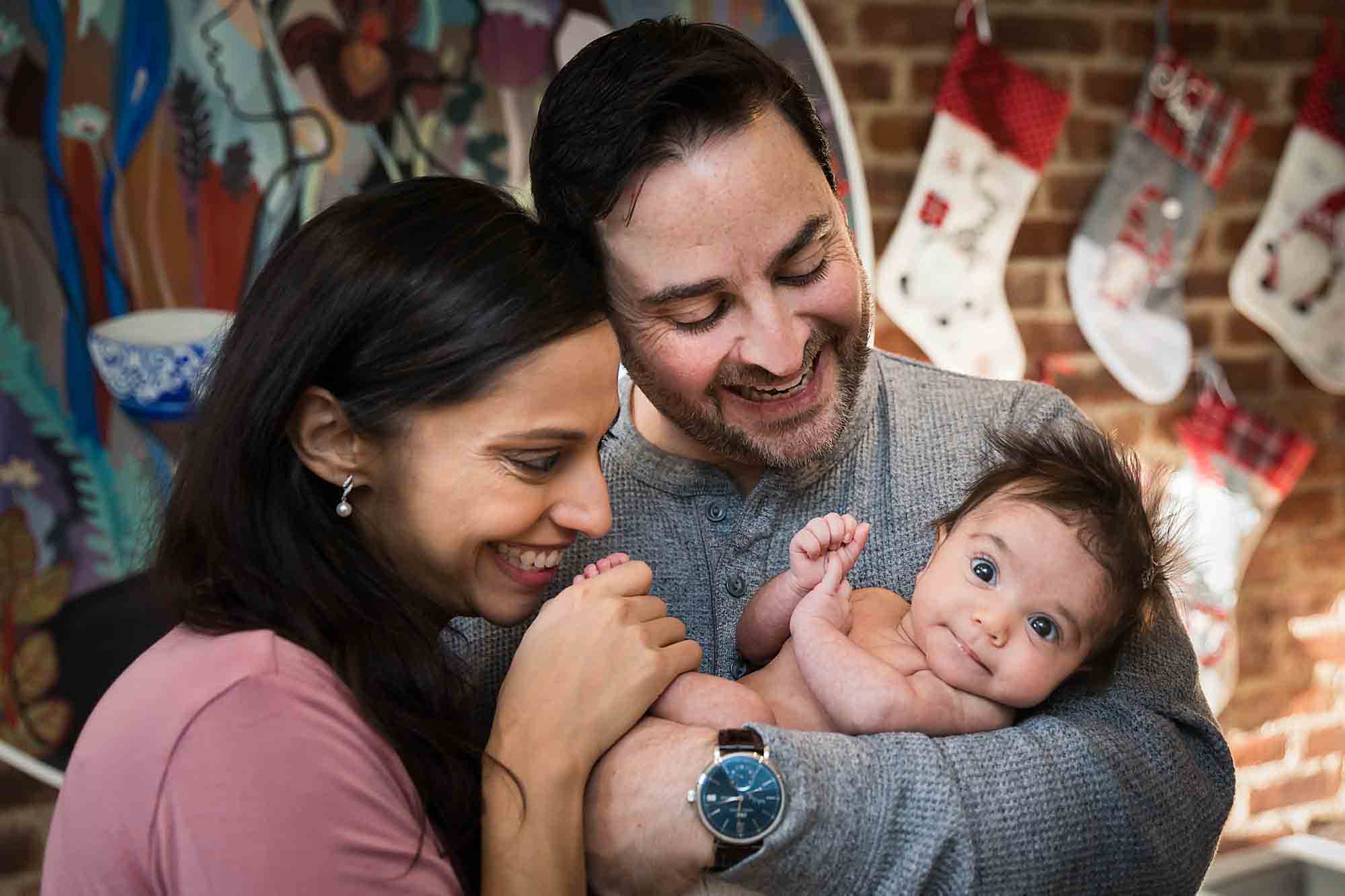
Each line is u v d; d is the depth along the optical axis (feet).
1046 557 3.51
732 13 7.54
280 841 2.47
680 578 3.90
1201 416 8.97
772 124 3.26
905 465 4.00
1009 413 4.09
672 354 3.41
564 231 3.41
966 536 3.67
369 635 2.92
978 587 3.56
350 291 2.84
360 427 2.90
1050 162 8.42
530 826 2.86
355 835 2.57
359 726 2.74
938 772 2.88
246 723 2.54
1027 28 8.25
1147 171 8.42
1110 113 8.54
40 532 6.51
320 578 2.93
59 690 6.60
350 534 3.03
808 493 3.94
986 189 8.04
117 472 6.60
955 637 3.55
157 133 6.55
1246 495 8.97
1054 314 8.57
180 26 6.52
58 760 6.64
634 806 2.93
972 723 3.51
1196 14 8.72
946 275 8.04
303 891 2.47
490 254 2.88
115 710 2.69
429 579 3.12
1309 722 9.67
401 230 2.89
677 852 2.85
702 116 3.20
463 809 2.93
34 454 6.47
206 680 2.61
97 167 6.45
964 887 2.80
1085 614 3.48
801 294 3.37
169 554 3.06
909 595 3.93
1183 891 3.15
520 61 7.29
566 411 2.92
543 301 2.86
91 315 6.52
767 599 3.73
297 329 2.87
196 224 6.68
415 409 2.86
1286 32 9.04
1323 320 9.27
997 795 2.89
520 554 3.15
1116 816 3.00
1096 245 8.45
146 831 2.52
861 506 3.94
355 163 6.98
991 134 7.98
